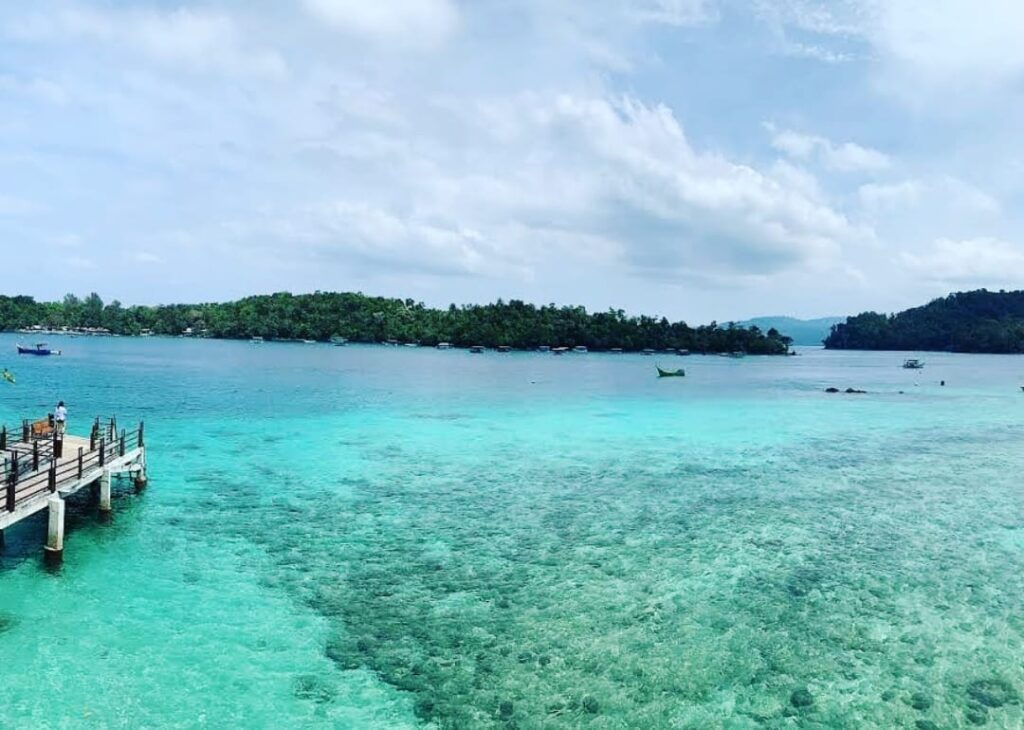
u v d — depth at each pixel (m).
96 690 15.80
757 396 86.38
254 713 15.30
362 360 154.12
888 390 99.31
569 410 67.38
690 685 16.97
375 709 15.68
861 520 30.09
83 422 50.69
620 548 26.05
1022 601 21.94
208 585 21.75
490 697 16.28
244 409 60.81
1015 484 37.16
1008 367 179.00
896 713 16.06
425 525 28.33
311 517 29.00
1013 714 16.09
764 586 22.75
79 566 22.73
